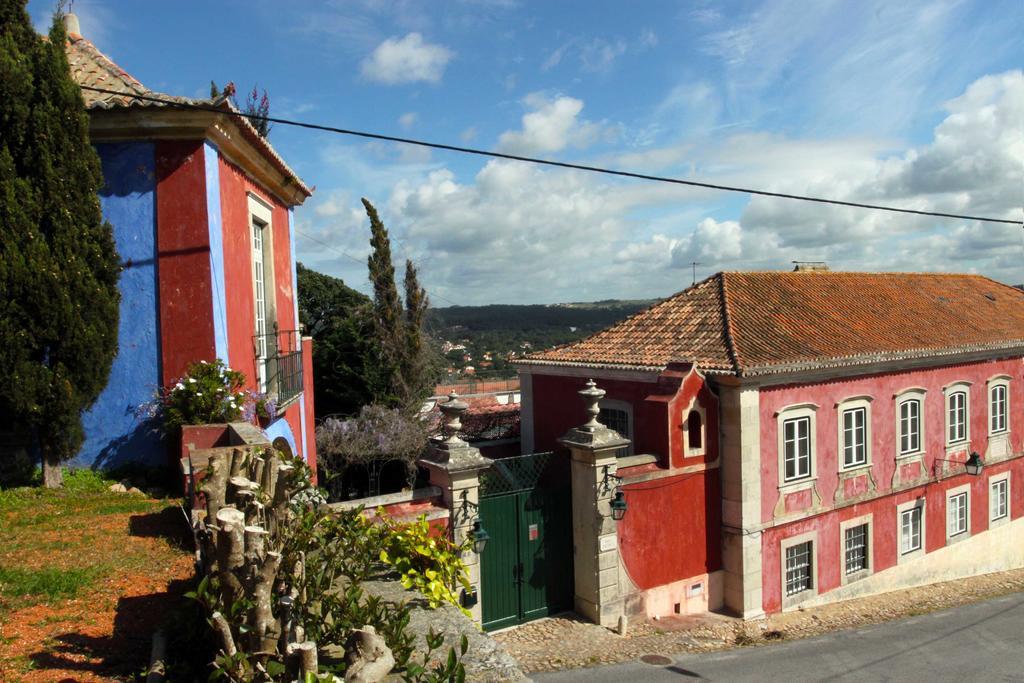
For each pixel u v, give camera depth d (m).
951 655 13.20
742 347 15.52
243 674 3.73
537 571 13.33
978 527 20.86
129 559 6.69
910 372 18.34
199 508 5.93
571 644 12.27
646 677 11.04
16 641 4.97
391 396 22.64
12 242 7.95
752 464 14.79
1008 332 21.64
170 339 9.34
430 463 11.58
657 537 14.12
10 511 8.03
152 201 9.29
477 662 5.19
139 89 9.57
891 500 18.11
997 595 18.39
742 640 13.45
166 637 4.77
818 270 23.52
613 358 16.80
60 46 8.35
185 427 8.52
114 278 8.77
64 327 8.21
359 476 21.75
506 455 20.72
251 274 11.55
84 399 8.52
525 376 18.95
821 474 16.27
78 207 8.37
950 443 19.66
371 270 23.44
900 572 18.39
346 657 4.38
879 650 13.30
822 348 16.44
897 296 21.84
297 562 4.90
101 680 4.48
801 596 15.95
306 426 14.97
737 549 14.81
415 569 7.65
